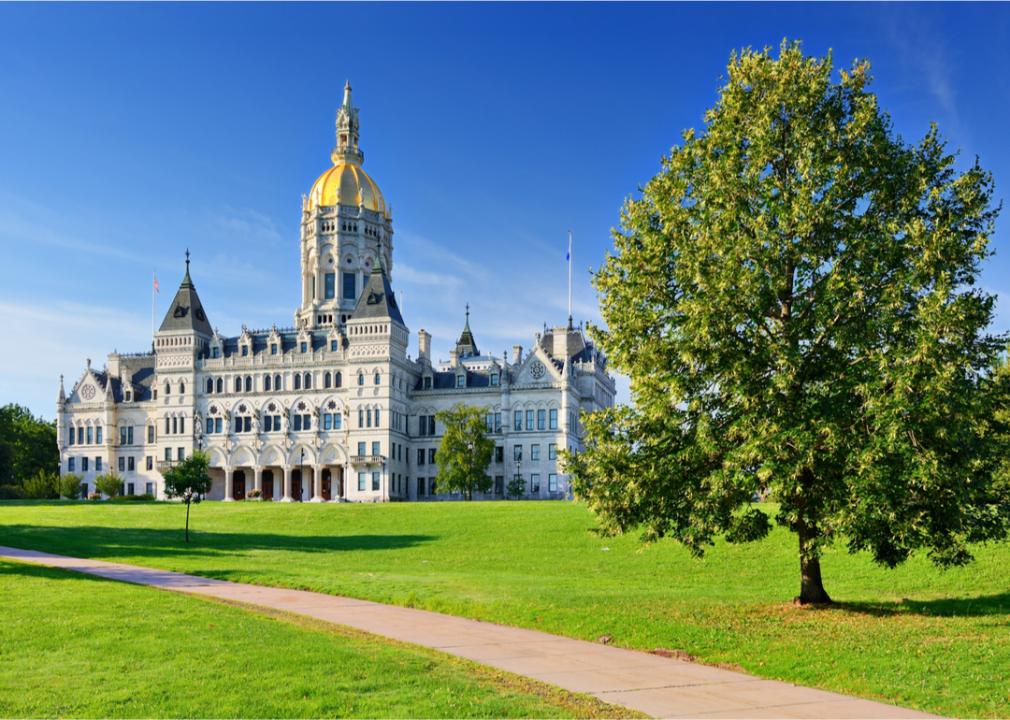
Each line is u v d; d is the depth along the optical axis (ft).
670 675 99.45
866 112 127.34
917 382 114.42
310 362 537.24
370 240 647.97
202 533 274.77
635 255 135.13
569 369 527.81
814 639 114.21
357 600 147.54
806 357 125.29
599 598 143.02
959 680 95.96
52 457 622.54
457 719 79.36
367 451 518.37
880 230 125.90
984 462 126.31
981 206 124.67
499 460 524.52
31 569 168.45
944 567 135.23
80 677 89.66
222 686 86.94
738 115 135.64
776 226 128.57
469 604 138.41
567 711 82.94
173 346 557.33
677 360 131.64
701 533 132.46
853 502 116.67
